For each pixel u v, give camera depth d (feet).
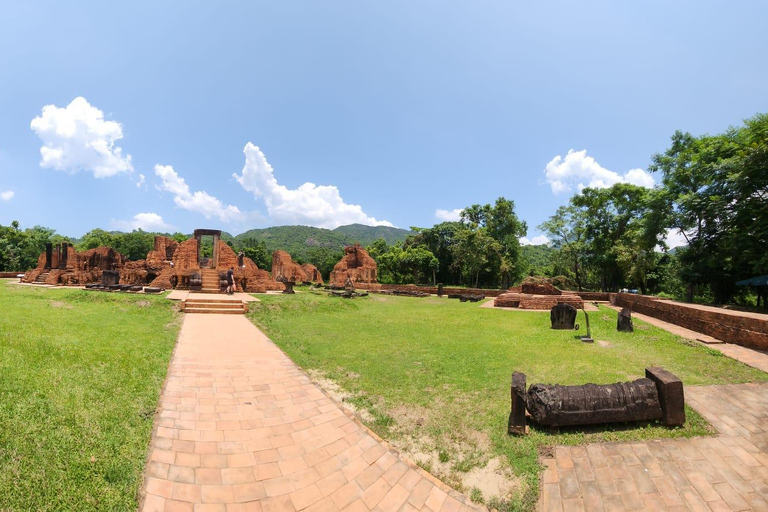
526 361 29.45
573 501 13.76
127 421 16.44
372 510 13.29
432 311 63.10
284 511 12.83
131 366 22.93
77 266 86.53
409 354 32.37
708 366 27.40
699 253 74.90
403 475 15.15
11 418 14.14
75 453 13.32
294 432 17.80
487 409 20.67
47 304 43.01
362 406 21.18
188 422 17.67
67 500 11.35
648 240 86.53
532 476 14.93
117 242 207.41
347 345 35.68
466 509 13.48
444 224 181.78
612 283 133.90
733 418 19.26
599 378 24.67
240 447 16.14
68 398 16.83
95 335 28.58
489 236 155.02
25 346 21.97
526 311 62.49
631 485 14.56
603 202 125.70
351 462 15.83
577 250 128.77
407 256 164.14
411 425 19.08
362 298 83.71
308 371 27.04
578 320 48.91
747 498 13.96
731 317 35.22
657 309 52.42
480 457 16.34
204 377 23.81
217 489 13.43
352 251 133.59
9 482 11.35
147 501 12.23
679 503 13.73
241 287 71.82
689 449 16.66
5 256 148.15
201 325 41.42
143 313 45.06
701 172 73.05
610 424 18.72
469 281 178.70
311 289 99.71
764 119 62.69
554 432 18.04
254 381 23.99
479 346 35.24
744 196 62.03
